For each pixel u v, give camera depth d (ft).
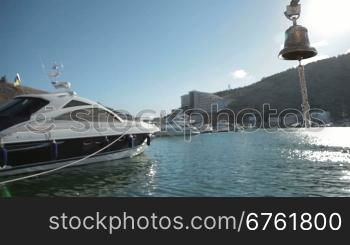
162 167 42.60
